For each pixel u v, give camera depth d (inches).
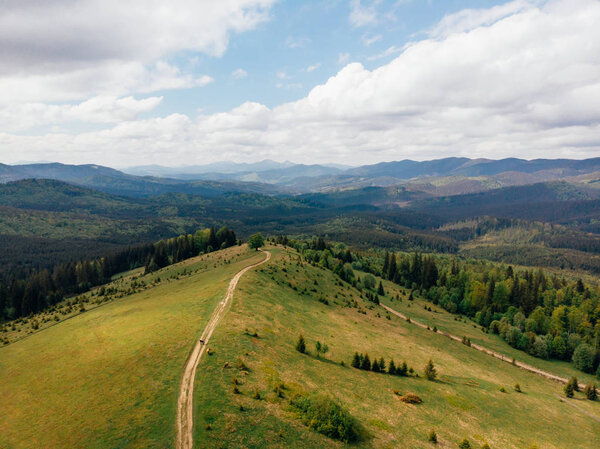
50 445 1485.0
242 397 1807.3
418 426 2076.8
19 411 1839.3
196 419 1566.2
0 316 6387.8
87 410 1718.8
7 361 2721.5
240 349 2404.0
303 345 2832.2
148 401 1733.5
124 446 1424.7
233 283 4269.2
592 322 6796.3
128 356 2294.5
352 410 2052.2
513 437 2261.3
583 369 4813.0
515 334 5580.7
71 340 2920.8
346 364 2891.2
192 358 2204.7
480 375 3641.7
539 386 3823.8
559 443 2340.1
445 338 5019.7
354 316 4810.5
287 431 1624.0
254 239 7632.9
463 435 2117.4
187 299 3715.6
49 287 7805.1
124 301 4744.1
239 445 1446.9
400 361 3415.4
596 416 3093.0
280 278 5270.7
